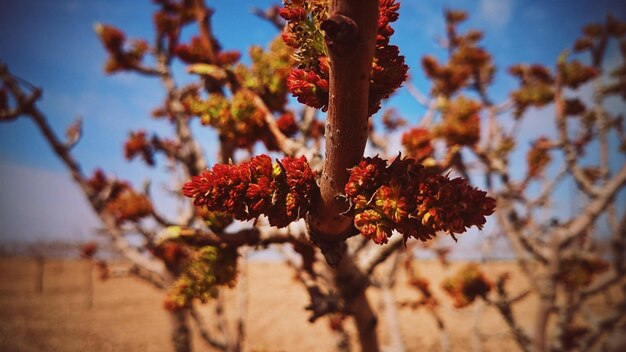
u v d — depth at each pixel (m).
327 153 1.05
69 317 19.03
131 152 4.94
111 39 4.73
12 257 37.72
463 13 6.44
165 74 4.73
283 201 1.15
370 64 0.85
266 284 25.64
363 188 1.03
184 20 4.98
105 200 4.41
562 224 4.18
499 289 4.22
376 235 0.99
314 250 2.32
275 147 2.12
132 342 15.31
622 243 4.05
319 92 1.00
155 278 4.45
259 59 2.34
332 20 0.77
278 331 15.40
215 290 2.10
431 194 0.95
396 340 4.74
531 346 4.16
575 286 4.06
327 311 2.24
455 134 3.52
